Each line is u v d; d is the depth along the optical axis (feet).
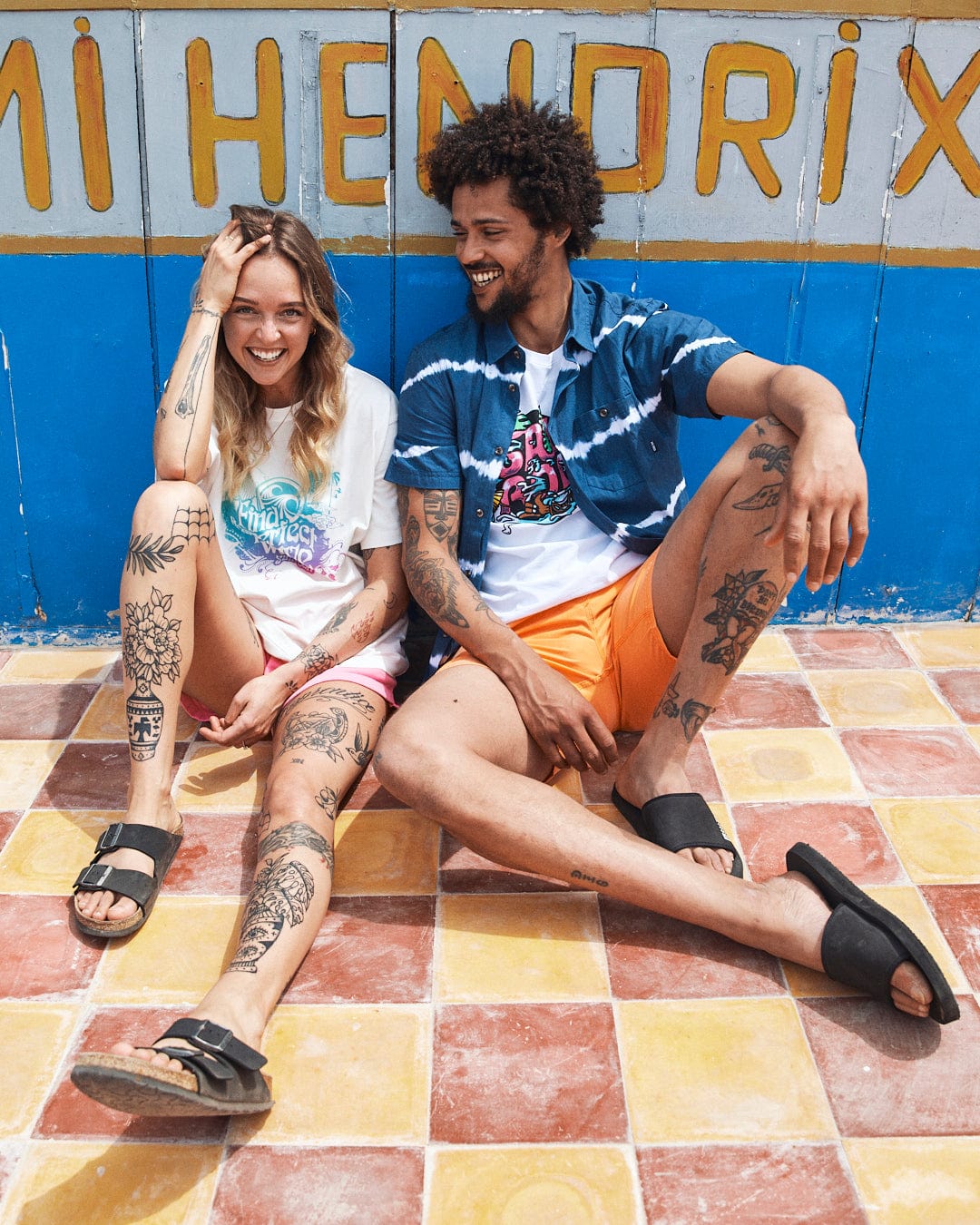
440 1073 5.43
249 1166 5.00
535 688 6.83
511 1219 4.76
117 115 7.84
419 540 7.37
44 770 7.73
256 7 7.57
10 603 9.22
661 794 6.77
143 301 8.30
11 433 8.66
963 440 8.88
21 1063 5.49
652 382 7.18
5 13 7.59
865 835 7.03
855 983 5.74
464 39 7.68
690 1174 4.94
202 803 7.38
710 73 7.78
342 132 7.90
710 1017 5.73
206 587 6.86
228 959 6.11
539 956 6.13
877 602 9.43
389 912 6.45
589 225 7.29
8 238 8.13
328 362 7.34
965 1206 4.81
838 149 8.00
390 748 6.28
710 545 6.40
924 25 7.69
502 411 7.26
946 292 8.42
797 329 8.50
